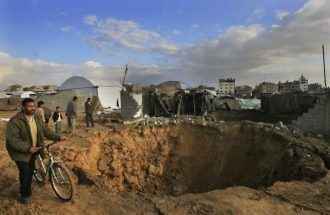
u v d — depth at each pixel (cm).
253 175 1084
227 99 2027
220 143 1309
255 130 1237
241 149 1239
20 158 513
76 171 875
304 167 831
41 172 603
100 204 572
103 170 1121
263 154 1148
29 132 523
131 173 1217
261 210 548
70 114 1435
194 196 630
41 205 538
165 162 1355
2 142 1194
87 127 1581
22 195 534
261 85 7744
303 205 571
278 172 972
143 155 1345
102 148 1243
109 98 3412
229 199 603
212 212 537
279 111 1495
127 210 552
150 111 1920
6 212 507
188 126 1446
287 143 1045
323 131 1141
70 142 1161
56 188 568
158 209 555
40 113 1217
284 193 637
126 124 1556
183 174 1303
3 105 3650
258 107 1948
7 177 720
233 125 1345
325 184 695
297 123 1233
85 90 3425
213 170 1252
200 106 1886
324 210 549
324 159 918
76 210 534
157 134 1433
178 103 1916
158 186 1263
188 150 1371
